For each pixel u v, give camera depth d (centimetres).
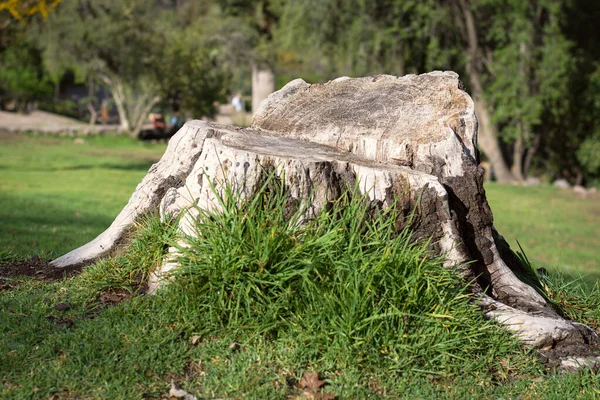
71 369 391
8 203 1501
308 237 455
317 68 3194
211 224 462
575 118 3088
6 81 4772
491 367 438
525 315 474
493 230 585
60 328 431
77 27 3747
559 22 3050
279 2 3778
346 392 392
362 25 2739
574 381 430
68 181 2119
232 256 441
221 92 4231
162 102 4216
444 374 420
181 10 4947
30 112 4919
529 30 2778
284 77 4662
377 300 433
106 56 3919
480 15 2945
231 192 470
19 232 1066
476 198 520
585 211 2344
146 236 501
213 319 430
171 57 3931
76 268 537
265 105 612
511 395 414
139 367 398
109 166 2716
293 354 412
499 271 521
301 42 2927
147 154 3391
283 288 436
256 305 432
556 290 578
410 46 2912
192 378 398
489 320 462
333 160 488
